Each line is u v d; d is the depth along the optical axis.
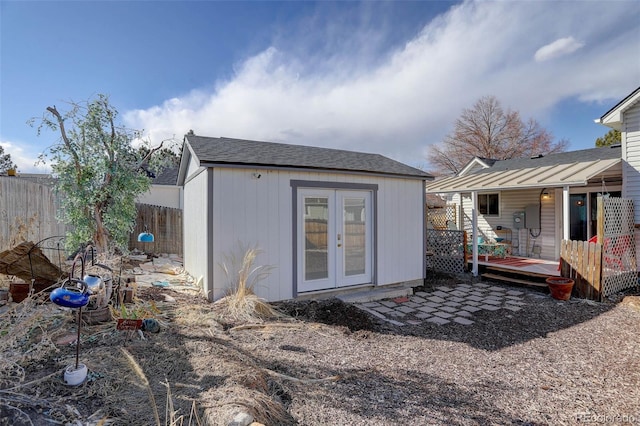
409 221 8.37
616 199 7.66
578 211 10.16
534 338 5.09
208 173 5.92
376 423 2.75
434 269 10.37
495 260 10.51
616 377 3.82
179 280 7.73
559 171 8.76
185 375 3.02
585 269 7.32
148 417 2.41
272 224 6.48
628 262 7.88
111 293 4.65
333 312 6.02
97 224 6.37
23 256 4.77
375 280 7.72
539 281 8.29
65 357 3.23
